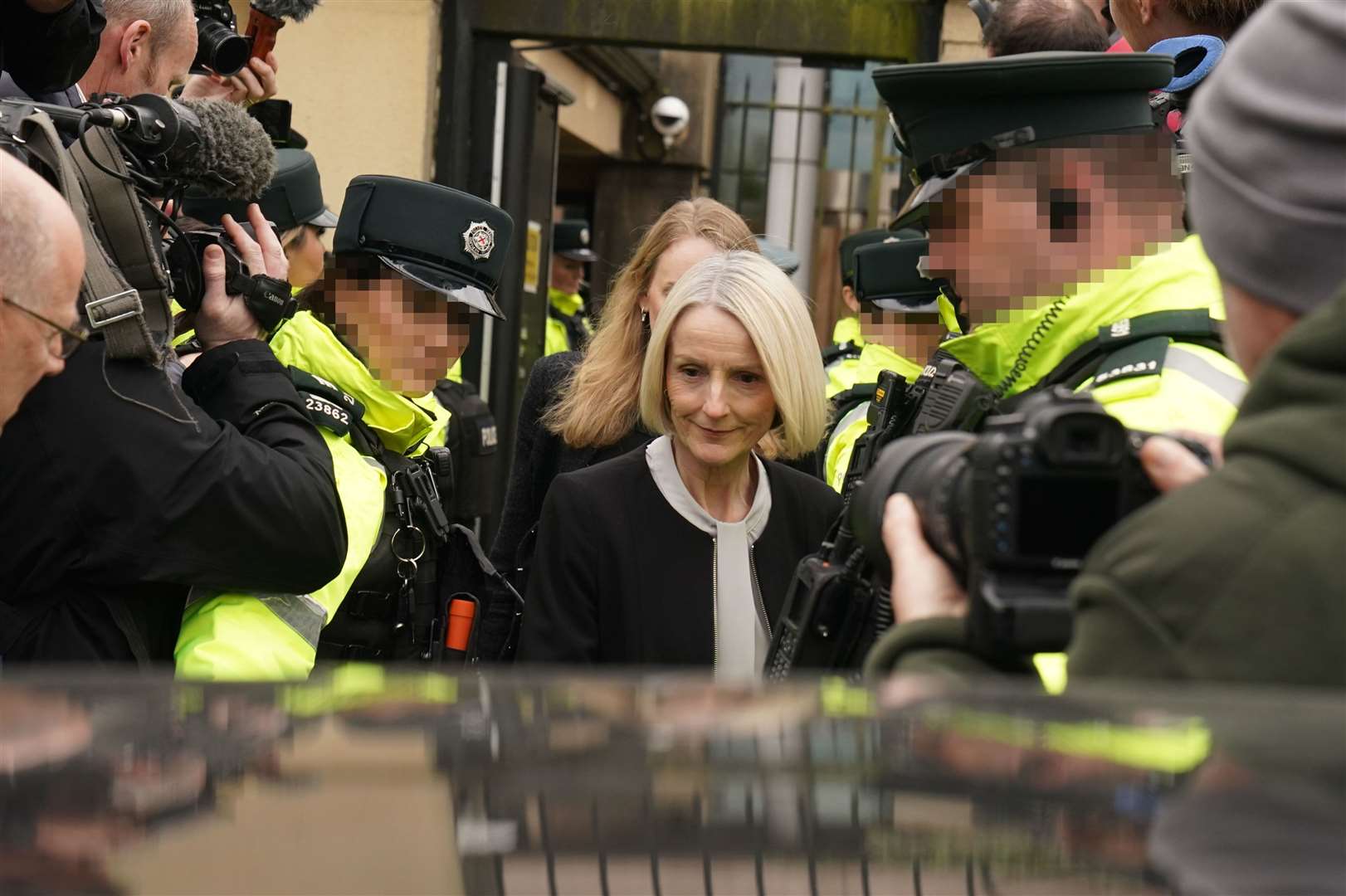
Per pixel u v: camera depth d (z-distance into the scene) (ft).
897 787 2.30
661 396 7.45
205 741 2.36
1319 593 2.94
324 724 2.44
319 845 2.33
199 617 7.09
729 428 7.21
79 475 6.57
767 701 2.57
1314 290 3.37
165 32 8.81
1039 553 3.51
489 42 18.48
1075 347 5.57
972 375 5.60
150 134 6.86
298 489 6.99
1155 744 2.25
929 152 5.71
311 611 7.55
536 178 19.92
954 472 3.95
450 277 9.30
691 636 7.19
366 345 9.11
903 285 11.08
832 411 10.91
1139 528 3.23
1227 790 2.12
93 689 2.61
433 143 18.42
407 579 8.71
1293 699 2.49
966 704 2.48
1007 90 5.51
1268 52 3.43
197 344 7.99
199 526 6.72
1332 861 1.97
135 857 2.30
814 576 5.49
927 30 17.99
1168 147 5.55
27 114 6.61
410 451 9.33
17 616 6.71
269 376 7.47
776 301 7.26
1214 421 5.05
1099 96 5.51
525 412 10.97
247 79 11.02
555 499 7.44
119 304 6.59
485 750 2.32
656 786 2.32
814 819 2.31
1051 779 2.27
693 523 7.33
